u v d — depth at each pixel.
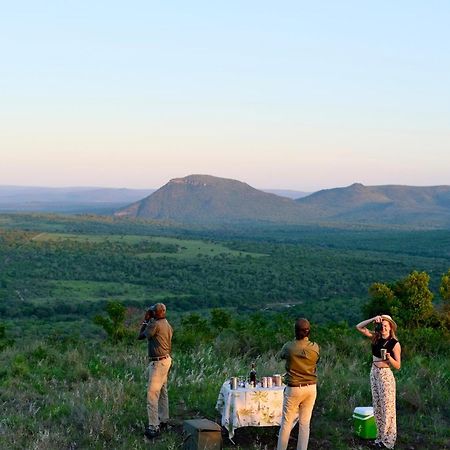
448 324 29.56
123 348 14.64
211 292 101.94
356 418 7.91
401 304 30.11
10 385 10.30
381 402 7.52
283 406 7.10
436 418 8.61
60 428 8.07
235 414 7.75
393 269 134.50
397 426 8.35
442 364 12.09
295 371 6.98
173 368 11.56
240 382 8.22
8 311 79.31
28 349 14.60
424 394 9.67
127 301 89.75
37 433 7.81
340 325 16.75
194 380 10.33
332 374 10.70
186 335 14.96
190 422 7.22
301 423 7.09
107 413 8.39
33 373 11.50
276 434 7.93
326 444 7.63
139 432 7.97
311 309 66.19
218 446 7.02
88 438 7.59
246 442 7.68
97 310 84.06
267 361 12.27
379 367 7.56
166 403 8.27
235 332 15.73
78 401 8.95
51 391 10.11
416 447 7.61
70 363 12.53
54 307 82.88
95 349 14.76
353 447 7.49
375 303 31.09
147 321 8.14
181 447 7.31
